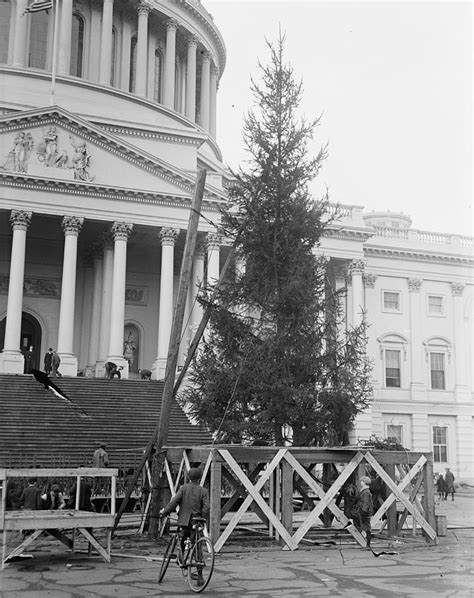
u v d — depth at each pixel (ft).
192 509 42.52
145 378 153.89
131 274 182.80
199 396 74.38
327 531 66.64
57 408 117.70
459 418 196.34
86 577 44.60
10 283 148.36
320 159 77.20
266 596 39.22
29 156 151.74
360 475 61.41
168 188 161.07
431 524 62.69
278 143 76.38
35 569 47.50
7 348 145.48
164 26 227.61
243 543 59.52
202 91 241.96
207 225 162.20
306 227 74.79
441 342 199.41
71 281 151.64
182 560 42.01
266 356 70.18
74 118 154.51
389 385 192.65
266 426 69.67
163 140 191.93
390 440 92.79
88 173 155.63
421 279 199.41
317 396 70.74
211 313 73.31
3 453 100.01
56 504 70.33
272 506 60.08
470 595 39.58
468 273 202.80
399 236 199.93
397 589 41.27
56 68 199.11
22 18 199.31
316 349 71.97
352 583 43.19
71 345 150.20
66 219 153.17
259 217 74.33
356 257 181.78
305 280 72.74
